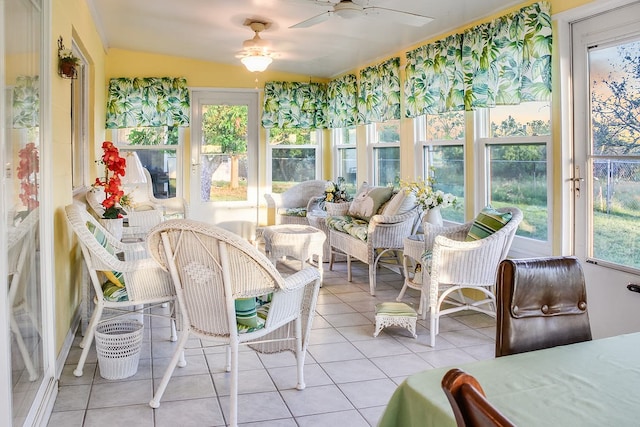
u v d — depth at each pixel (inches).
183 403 107.3
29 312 95.4
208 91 290.5
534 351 60.0
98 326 128.6
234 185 299.0
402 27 187.0
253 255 93.2
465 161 183.6
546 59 141.4
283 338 113.3
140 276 121.0
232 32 222.7
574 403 47.3
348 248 210.2
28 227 96.1
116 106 270.5
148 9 200.4
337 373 122.7
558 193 142.7
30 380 94.7
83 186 197.2
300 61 260.4
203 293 98.9
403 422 51.3
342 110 274.5
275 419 100.9
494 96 157.9
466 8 160.6
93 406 105.6
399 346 140.6
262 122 293.3
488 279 142.5
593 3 128.6
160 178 287.9
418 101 199.5
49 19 113.3
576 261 67.9
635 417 44.7
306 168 309.1
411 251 169.5
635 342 62.1
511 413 45.4
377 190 217.9
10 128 83.6
